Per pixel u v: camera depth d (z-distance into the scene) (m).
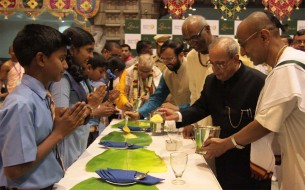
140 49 4.62
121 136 2.59
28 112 1.25
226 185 2.06
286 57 1.65
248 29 1.75
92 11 5.41
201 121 2.68
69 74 2.10
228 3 5.93
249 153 2.01
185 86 3.25
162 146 2.31
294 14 8.99
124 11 8.58
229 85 2.11
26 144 1.22
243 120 2.08
